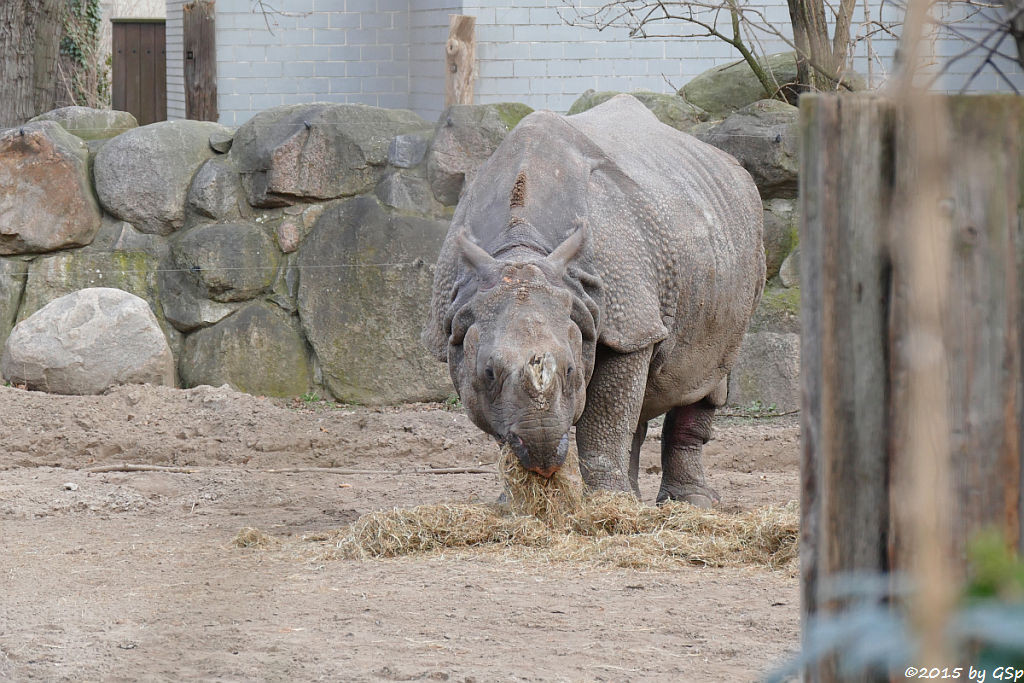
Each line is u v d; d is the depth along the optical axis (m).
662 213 11.32
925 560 2.64
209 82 25.23
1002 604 1.85
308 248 19.39
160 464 15.09
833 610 3.19
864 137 3.13
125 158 19.75
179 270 19.52
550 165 10.88
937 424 2.93
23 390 17.38
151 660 7.03
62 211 19.61
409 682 6.62
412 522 10.21
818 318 3.20
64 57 30.38
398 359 18.95
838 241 3.16
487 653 7.20
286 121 19.70
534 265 9.74
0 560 9.84
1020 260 2.95
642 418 12.49
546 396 9.17
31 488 12.76
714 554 9.73
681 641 7.46
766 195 18.61
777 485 13.90
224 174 19.73
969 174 2.93
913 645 1.93
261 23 25.94
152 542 10.56
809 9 15.91
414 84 25.97
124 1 58.12
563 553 9.74
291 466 15.04
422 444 15.91
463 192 11.54
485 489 13.34
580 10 23.78
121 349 18.23
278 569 9.49
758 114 18.62
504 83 23.94
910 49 2.48
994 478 2.98
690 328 11.75
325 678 6.67
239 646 7.36
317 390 19.17
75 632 7.71
